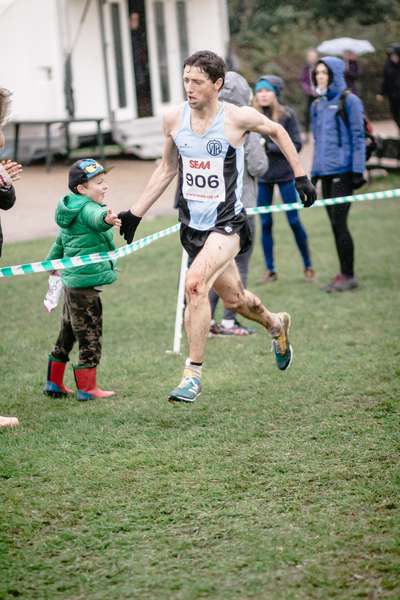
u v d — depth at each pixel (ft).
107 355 51.01
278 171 67.36
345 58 141.38
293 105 182.91
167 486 32.09
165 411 40.47
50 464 34.27
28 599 24.93
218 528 28.81
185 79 35.78
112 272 41.63
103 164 124.57
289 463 33.91
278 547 27.37
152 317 60.34
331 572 25.86
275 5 202.28
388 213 100.78
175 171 38.78
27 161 132.36
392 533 27.96
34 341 54.80
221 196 36.83
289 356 42.45
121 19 134.92
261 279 71.72
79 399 42.65
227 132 36.35
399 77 136.98
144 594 25.08
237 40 193.77
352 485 31.68
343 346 50.96
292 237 88.89
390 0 208.64
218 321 58.95
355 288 66.49
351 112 63.21
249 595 24.85
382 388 42.57
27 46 126.93
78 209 39.86
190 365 37.17
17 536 28.55
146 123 138.00
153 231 92.73
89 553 27.48
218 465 33.88
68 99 127.24
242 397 42.32
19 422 39.45
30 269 38.40
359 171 63.62
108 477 32.99
